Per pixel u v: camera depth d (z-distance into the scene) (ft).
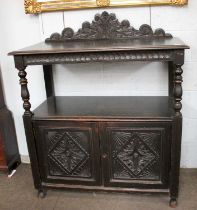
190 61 6.61
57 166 6.31
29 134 6.11
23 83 5.77
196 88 6.79
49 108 6.48
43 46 6.02
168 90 6.86
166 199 6.38
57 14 6.76
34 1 6.70
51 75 7.18
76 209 6.24
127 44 5.62
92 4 6.49
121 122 5.71
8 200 6.65
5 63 7.52
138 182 6.07
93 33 6.54
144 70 6.86
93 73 7.08
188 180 6.97
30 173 7.69
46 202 6.51
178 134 5.57
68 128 5.95
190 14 6.32
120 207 6.22
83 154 6.08
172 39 6.07
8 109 7.91
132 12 6.48
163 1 6.24
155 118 5.60
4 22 7.15
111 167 6.06
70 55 5.43
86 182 6.28
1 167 7.52
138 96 7.06
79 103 6.75
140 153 5.88
